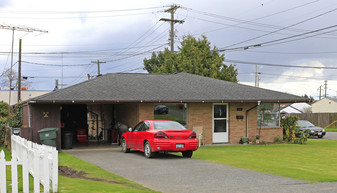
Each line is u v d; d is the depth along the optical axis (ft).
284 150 55.16
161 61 166.30
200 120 65.00
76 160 42.45
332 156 47.62
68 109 74.69
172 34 119.85
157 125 44.83
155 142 42.11
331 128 138.31
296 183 27.81
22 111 68.44
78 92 57.31
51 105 55.67
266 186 26.50
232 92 68.80
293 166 37.96
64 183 25.59
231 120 67.31
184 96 62.39
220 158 44.42
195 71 135.13
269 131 69.87
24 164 21.49
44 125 55.06
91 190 23.40
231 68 142.10
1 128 68.28
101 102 55.06
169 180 29.09
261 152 52.06
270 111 70.79
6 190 22.40
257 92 71.05
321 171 34.63
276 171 34.04
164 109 62.23
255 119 69.10
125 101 56.08
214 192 24.39
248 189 25.39
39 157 23.13
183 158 44.14
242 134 68.03
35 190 21.63
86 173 32.50
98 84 63.26
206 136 65.31
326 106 237.66
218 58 141.79
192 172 33.14
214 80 79.15
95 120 82.94
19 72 127.54
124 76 71.46
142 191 24.14
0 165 21.25
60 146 55.26
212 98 62.80
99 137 77.20
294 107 213.05
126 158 44.09
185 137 43.09
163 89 65.67
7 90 167.22
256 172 33.19
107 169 35.24
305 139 69.05
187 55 142.20
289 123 71.61
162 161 41.11
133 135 48.11
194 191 24.71
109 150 55.21
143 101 57.21
